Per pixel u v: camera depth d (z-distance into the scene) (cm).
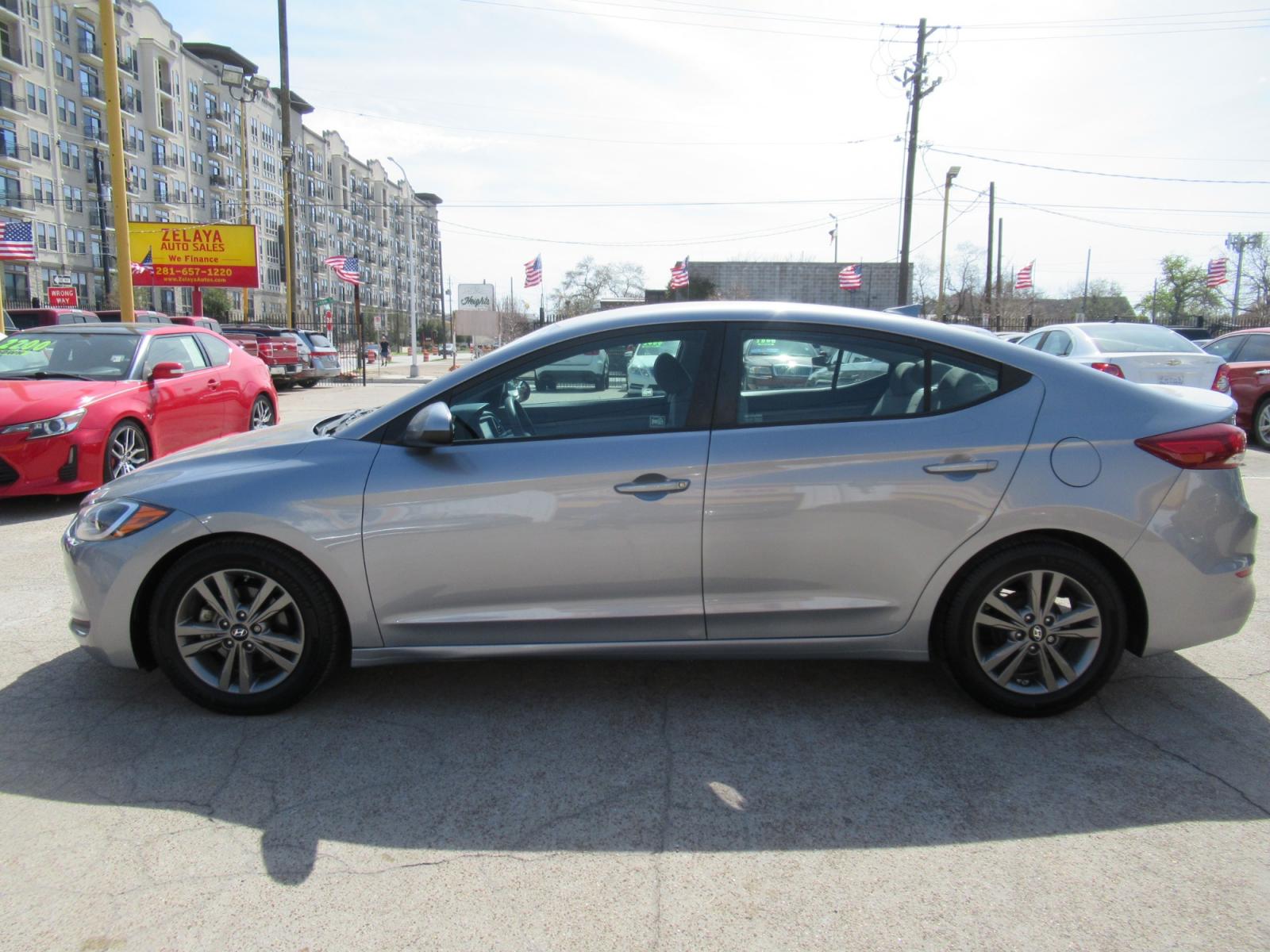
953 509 325
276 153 8344
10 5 5050
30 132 5262
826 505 326
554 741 327
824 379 340
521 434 340
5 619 461
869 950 217
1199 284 6209
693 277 5009
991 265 4403
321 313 8725
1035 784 296
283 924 227
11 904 234
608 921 228
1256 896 237
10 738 329
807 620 336
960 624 335
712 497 326
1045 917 229
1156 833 267
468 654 339
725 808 282
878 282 4966
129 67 6109
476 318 5466
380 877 246
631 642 338
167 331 883
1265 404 1095
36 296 5331
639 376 342
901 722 342
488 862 254
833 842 264
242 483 335
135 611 341
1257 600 492
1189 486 327
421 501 329
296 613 338
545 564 330
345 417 415
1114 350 1029
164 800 287
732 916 229
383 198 11625
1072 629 335
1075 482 324
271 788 294
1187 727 337
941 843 262
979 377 338
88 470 713
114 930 224
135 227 3222
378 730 336
